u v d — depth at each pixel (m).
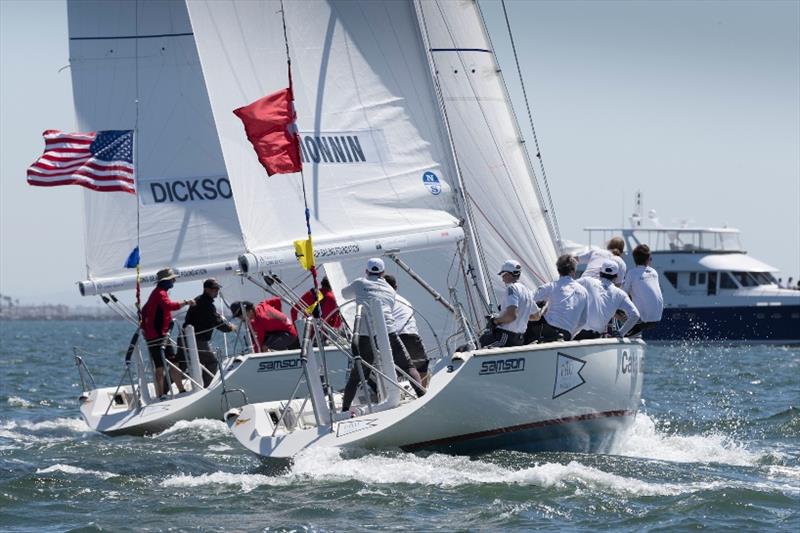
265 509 40.59
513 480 44.09
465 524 38.16
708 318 193.38
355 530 37.47
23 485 45.50
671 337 196.12
